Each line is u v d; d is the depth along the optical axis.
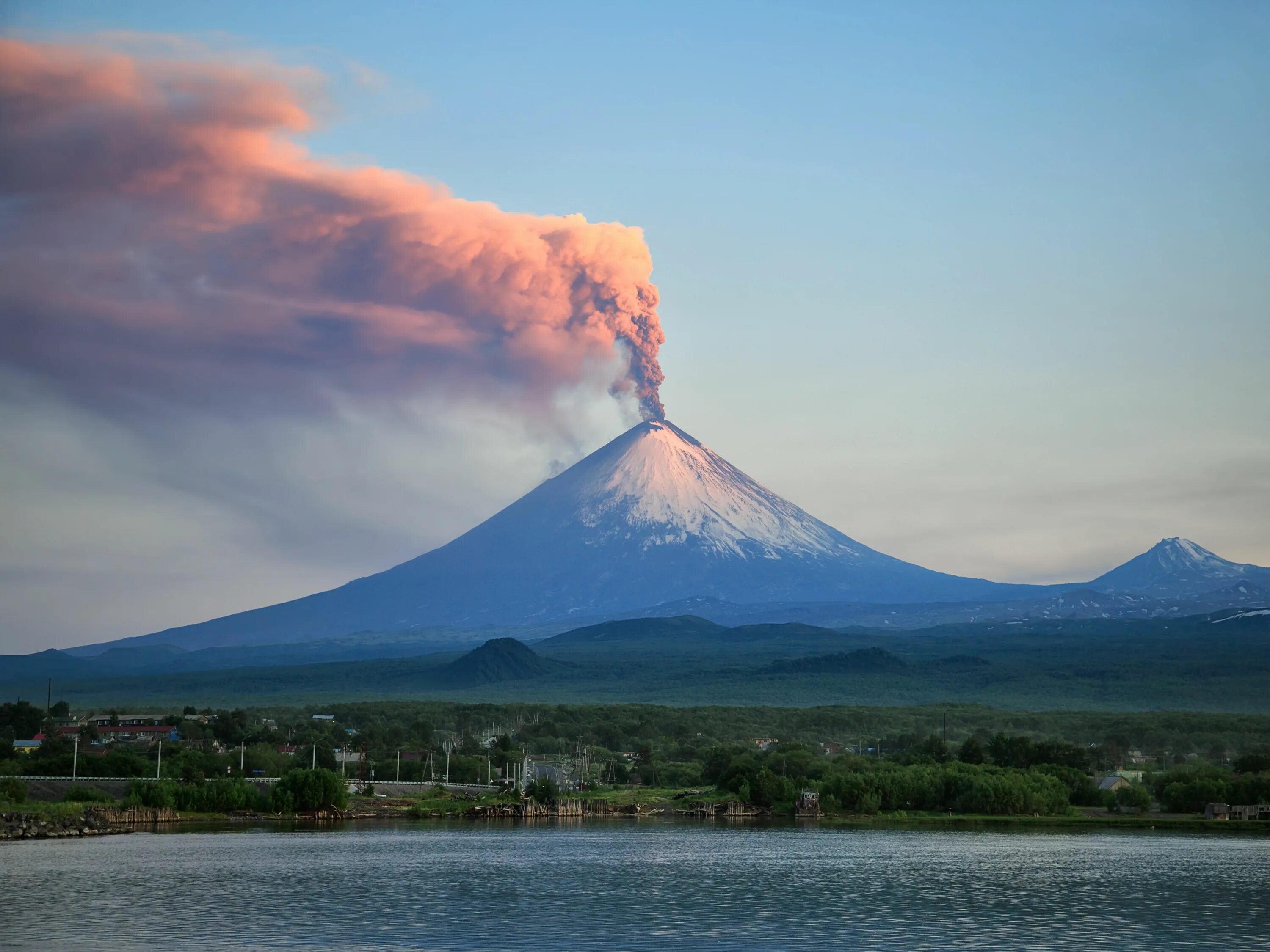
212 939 126.31
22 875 164.62
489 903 148.75
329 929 132.25
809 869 180.12
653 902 150.38
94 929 130.25
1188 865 186.75
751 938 130.00
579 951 123.62
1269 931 135.38
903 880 169.50
